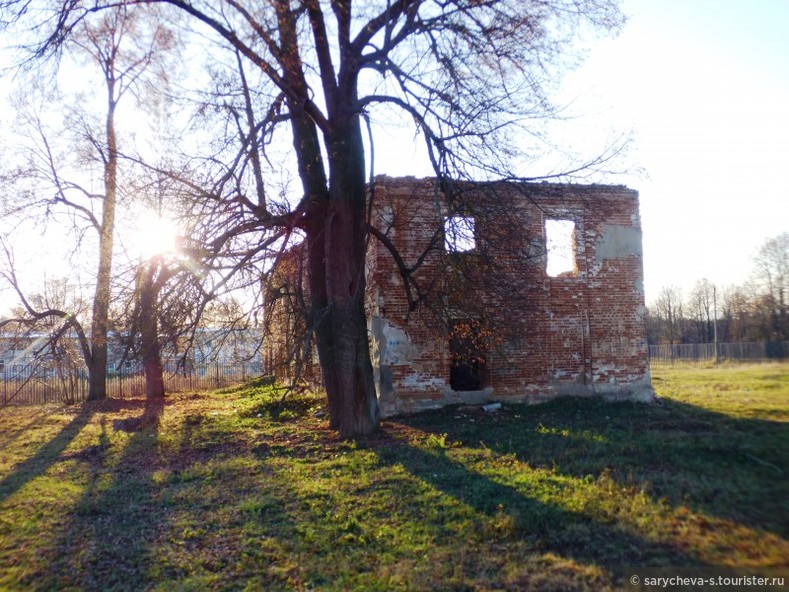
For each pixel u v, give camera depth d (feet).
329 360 44.47
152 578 21.15
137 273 38.63
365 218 42.19
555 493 25.64
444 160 37.09
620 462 29.17
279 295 40.32
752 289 136.36
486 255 39.37
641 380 54.65
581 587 17.01
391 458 35.04
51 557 23.44
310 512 26.61
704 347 137.90
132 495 31.53
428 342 51.31
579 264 54.85
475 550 20.88
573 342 54.08
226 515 27.14
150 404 70.33
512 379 52.85
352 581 19.56
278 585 19.89
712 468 26.43
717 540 18.51
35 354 67.77
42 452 45.01
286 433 44.86
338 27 40.04
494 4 36.19
